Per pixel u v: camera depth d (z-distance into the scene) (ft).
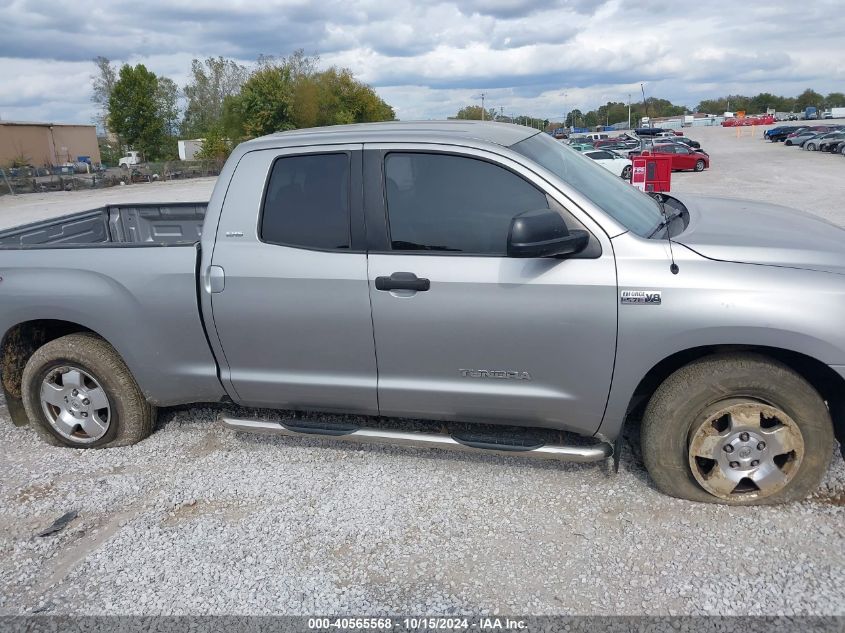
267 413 14.64
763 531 10.12
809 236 10.98
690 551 9.83
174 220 18.60
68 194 108.78
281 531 10.93
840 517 10.30
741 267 9.91
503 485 11.82
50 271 12.94
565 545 10.17
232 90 264.52
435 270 10.74
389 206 11.10
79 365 13.38
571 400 10.81
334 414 14.38
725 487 10.52
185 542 10.82
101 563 10.46
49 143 188.55
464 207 10.83
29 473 13.21
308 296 11.39
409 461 12.78
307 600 9.39
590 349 10.40
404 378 11.49
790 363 10.64
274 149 11.76
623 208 11.32
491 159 10.76
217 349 12.31
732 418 10.24
